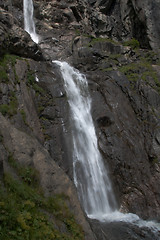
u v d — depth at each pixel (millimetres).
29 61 12438
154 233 9039
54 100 12102
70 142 11359
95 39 19984
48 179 7836
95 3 25281
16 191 6434
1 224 5273
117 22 25250
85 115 13391
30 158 7828
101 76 16000
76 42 19328
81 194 10344
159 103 15422
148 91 15695
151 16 22359
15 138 7988
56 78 13297
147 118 14641
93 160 11836
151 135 13789
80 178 10750
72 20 22578
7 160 7141
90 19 24031
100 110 14109
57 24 21719
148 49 22531
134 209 11172
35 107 11156
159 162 12742
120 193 11688
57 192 7727
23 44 12484
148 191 11906
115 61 18516
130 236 8508
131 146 13133
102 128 13414
